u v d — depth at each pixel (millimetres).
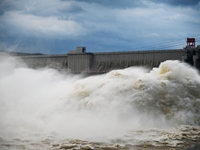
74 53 142000
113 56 135125
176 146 22359
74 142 22844
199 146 22422
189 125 28203
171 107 29281
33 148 21328
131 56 129500
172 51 118750
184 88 30594
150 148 21859
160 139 23812
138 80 30156
